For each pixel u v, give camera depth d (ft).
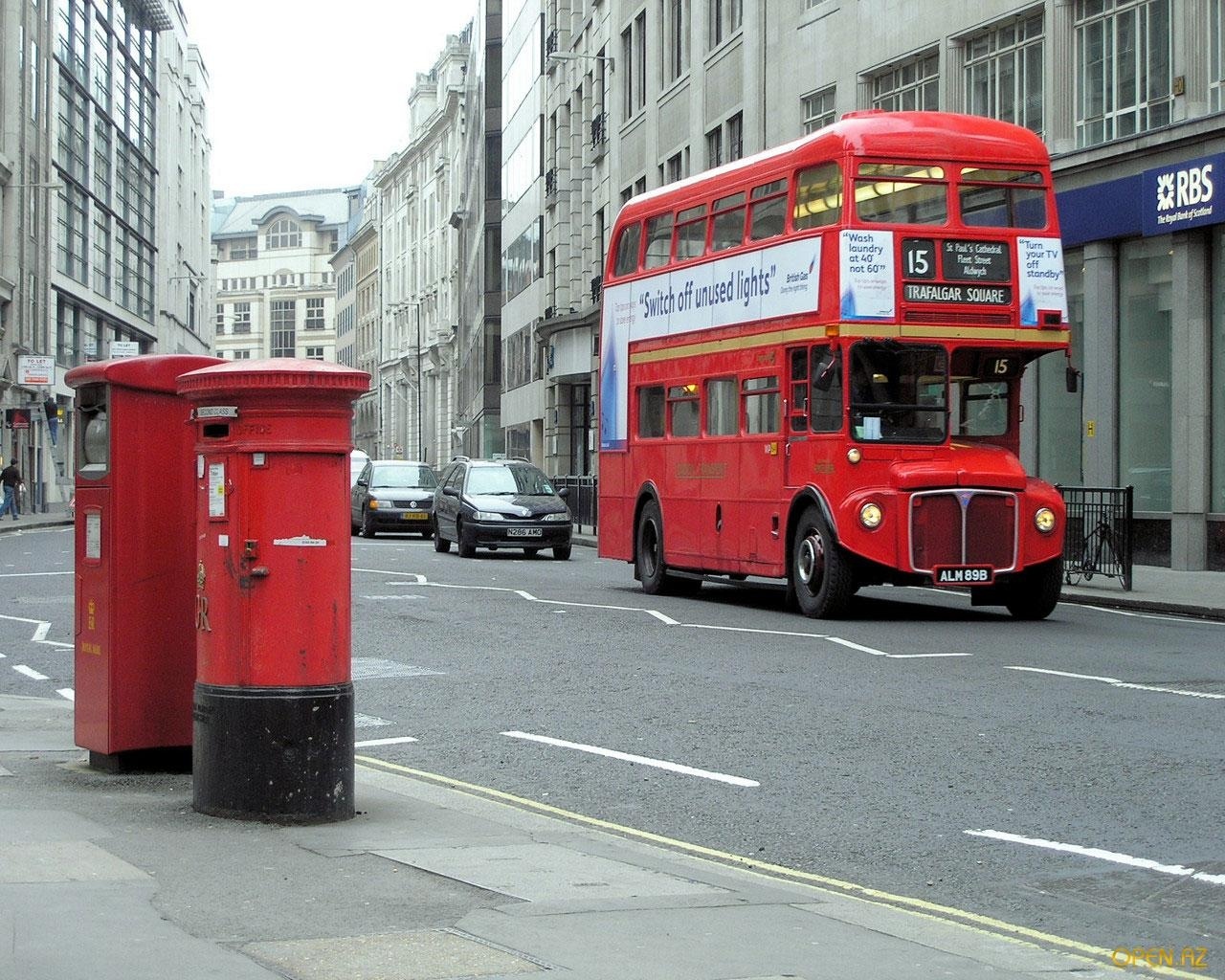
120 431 27.71
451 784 28.45
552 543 98.27
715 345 63.67
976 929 19.06
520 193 216.33
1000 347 55.72
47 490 207.92
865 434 54.49
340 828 23.88
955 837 24.22
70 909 18.40
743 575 64.44
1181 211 76.33
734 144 126.41
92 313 236.02
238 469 24.18
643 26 153.38
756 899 19.76
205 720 24.54
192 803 25.00
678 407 67.21
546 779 29.07
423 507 128.57
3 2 186.19
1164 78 78.54
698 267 65.41
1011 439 56.75
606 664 44.68
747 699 38.01
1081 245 85.66
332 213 628.69
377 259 470.80
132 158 270.67
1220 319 76.79
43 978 15.69
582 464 180.45
